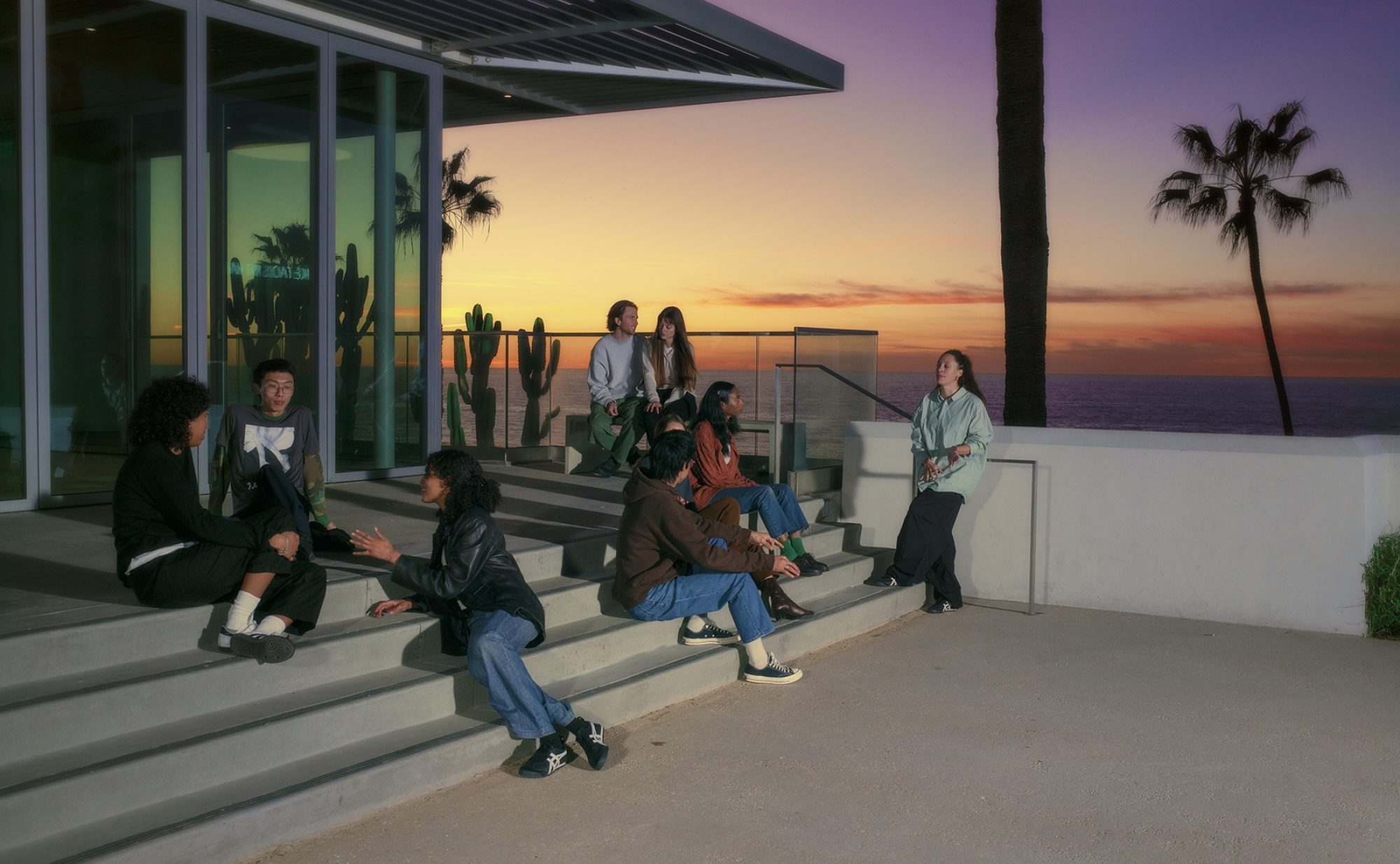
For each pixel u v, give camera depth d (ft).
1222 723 17.39
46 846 10.69
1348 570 23.50
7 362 21.43
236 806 11.80
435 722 14.96
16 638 12.46
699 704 18.01
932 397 25.44
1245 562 24.44
